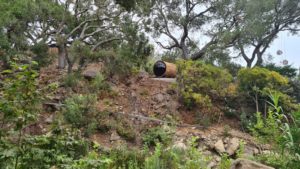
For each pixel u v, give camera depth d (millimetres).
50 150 3902
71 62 17531
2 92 3898
